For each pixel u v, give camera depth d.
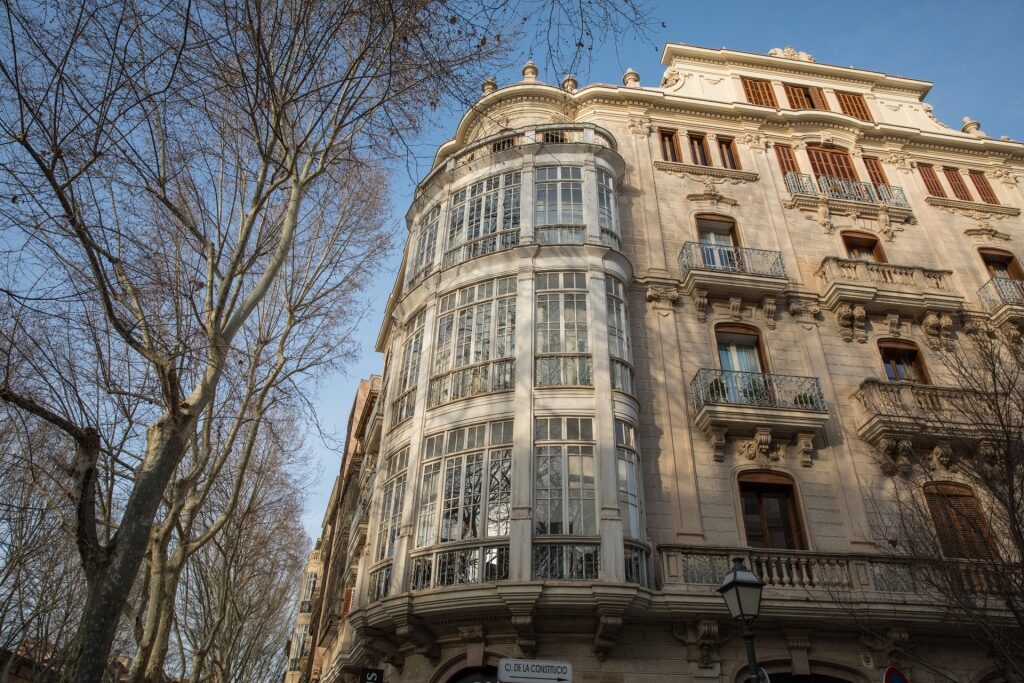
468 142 21.12
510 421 13.39
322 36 8.38
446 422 14.09
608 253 15.59
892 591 12.55
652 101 20.67
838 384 16.28
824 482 14.60
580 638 11.95
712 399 14.89
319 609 30.69
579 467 12.74
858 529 13.97
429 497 13.44
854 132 21.69
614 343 14.68
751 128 21.05
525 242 15.56
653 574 12.54
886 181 21.23
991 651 10.38
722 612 11.94
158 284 9.33
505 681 7.43
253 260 8.90
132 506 6.90
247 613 23.88
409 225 20.44
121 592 6.51
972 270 19.50
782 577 12.73
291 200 9.02
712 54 22.66
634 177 18.95
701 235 18.59
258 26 7.79
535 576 11.57
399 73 8.37
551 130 17.97
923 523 12.35
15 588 14.33
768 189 19.73
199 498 11.59
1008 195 22.05
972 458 11.30
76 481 6.82
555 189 16.73
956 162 22.41
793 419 14.72
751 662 7.70
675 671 11.78
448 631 12.45
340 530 30.19
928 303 17.55
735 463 14.56
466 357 14.83
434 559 12.44
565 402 13.47
